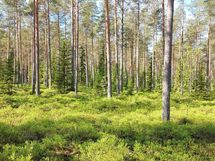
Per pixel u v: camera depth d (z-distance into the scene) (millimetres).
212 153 9586
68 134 9977
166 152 9109
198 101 24562
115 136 9906
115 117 14430
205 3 36594
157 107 18781
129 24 44250
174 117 14641
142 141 9930
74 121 12891
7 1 42125
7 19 49500
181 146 9555
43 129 10453
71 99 20891
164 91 13164
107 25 24297
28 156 7434
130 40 49781
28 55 62031
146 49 61156
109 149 8625
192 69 57250
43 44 56500
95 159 7945
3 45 63688
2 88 23875
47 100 19625
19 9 43688
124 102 19312
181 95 32469
